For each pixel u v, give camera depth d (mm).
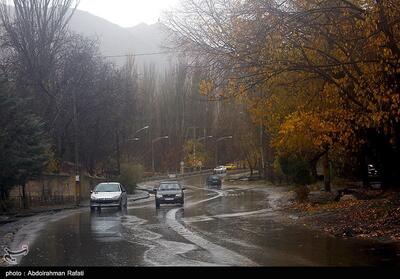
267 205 30641
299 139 24484
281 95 20688
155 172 99438
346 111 18922
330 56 16203
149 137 97375
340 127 19828
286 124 21578
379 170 26500
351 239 14234
